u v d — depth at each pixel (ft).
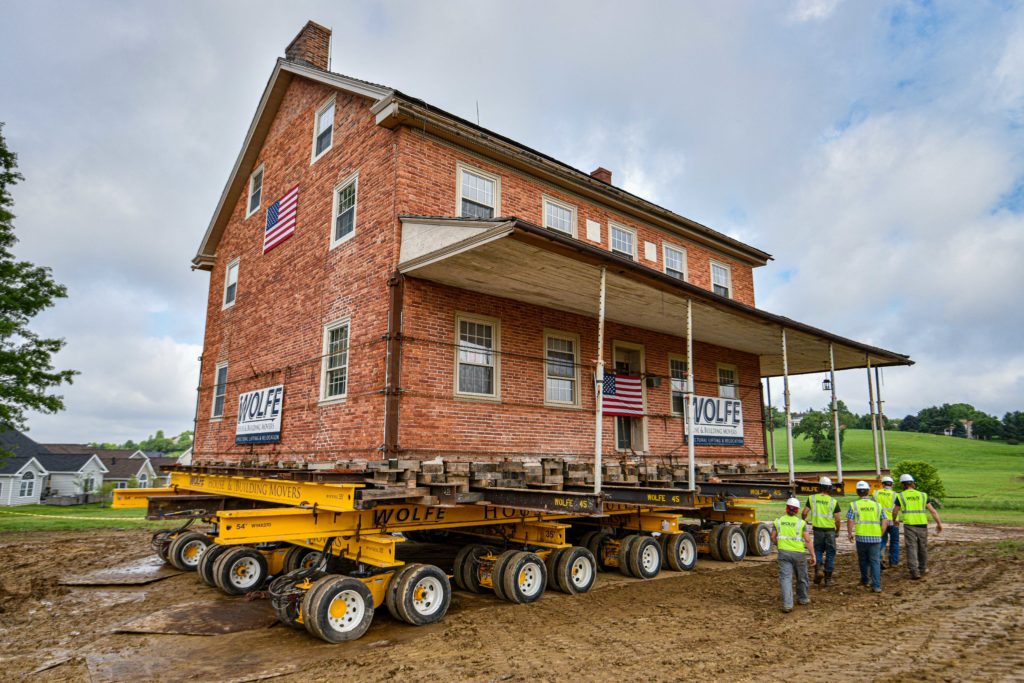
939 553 47.06
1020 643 22.67
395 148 40.22
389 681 20.38
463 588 36.19
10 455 81.82
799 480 43.34
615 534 43.98
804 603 31.45
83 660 23.95
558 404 44.52
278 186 55.83
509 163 46.42
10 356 76.02
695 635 25.62
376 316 38.68
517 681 19.97
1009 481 168.55
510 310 42.68
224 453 55.88
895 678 18.98
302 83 54.29
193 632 27.48
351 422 39.14
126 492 44.39
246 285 58.44
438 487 28.60
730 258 67.77
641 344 51.96
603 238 53.67
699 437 54.65
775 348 57.31
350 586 26.35
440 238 34.83
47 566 43.96
